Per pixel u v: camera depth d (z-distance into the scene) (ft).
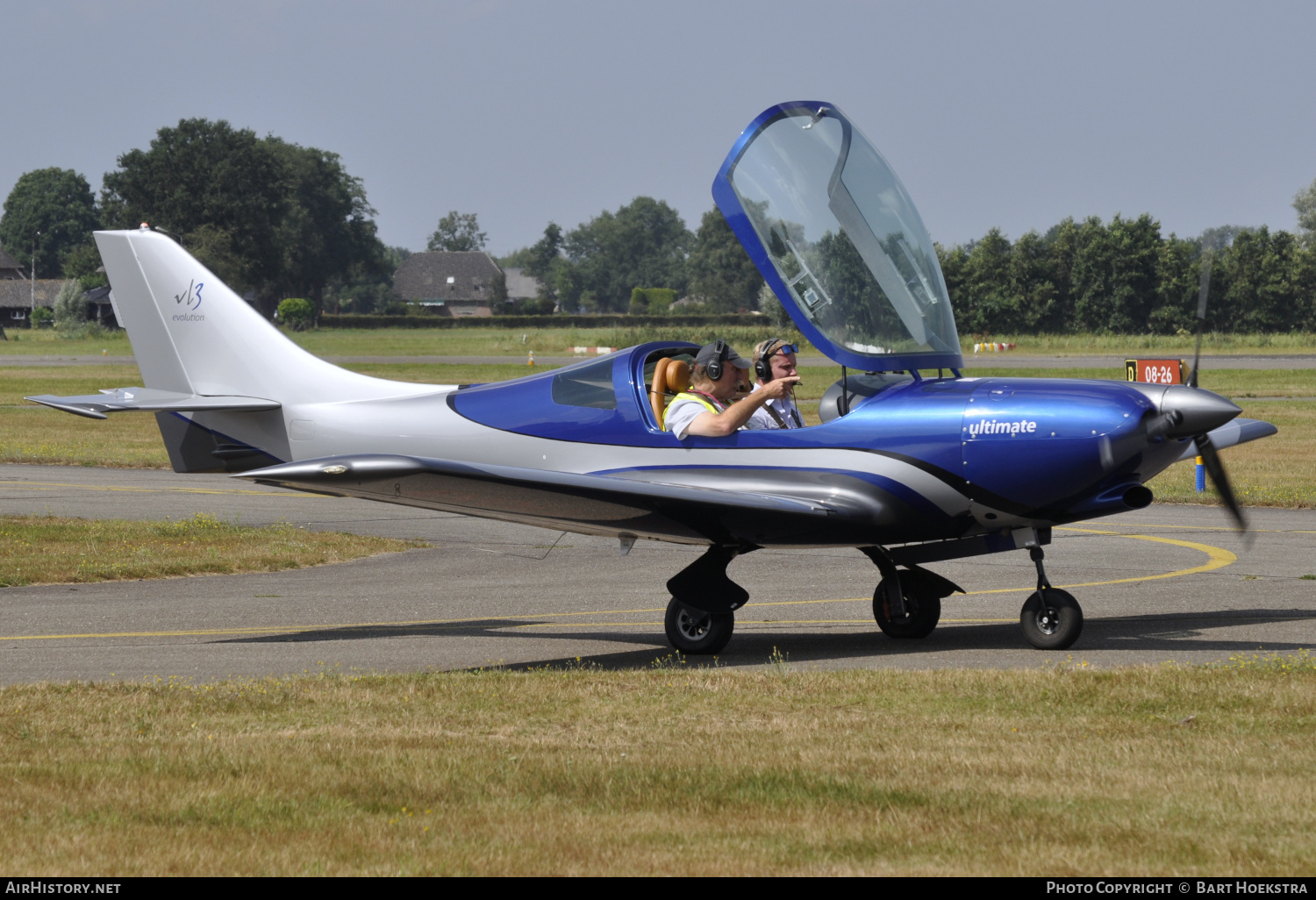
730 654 88.58
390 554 142.61
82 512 173.58
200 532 153.07
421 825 47.44
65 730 62.69
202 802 50.42
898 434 85.15
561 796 51.16
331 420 109.09
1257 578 118.73
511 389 99.60
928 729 61.72
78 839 45.93
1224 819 46.96
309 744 59.47
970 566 130.82
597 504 85.66
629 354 94.79
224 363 115.14
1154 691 68.28
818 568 131.54
